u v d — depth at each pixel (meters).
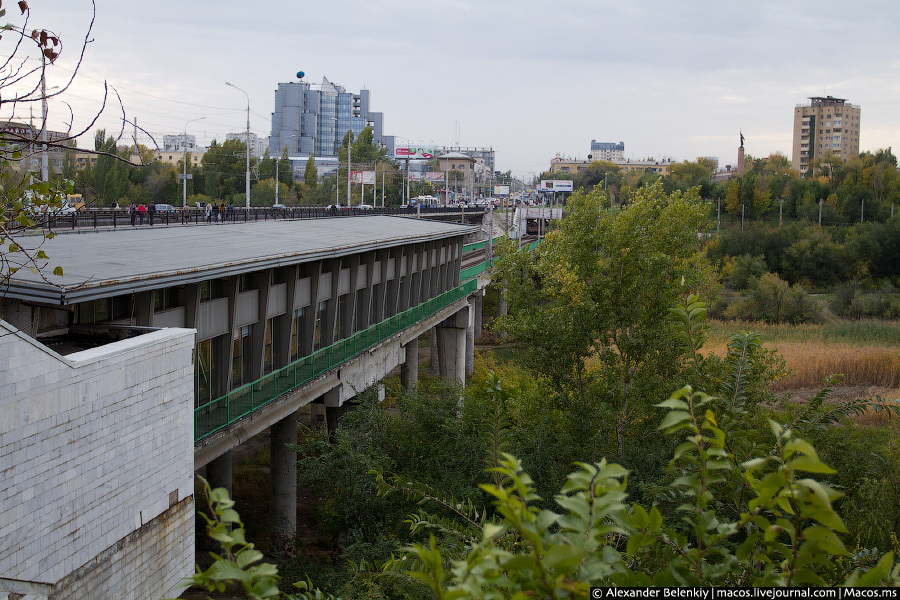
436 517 9.55
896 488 15.77
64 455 10.95
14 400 9.99
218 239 23.42
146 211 37.53
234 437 18.27
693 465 7.54
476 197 195.50
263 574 3.42
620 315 23.17
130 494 12.55
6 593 9.86
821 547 3.61
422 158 126.38
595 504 3.36
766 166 177.50
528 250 25.64
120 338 14.46
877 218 111.69
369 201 119.00
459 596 3.19
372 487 19.03
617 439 22.33
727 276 91.31
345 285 31.39
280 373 20.45
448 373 47.91
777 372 22.23
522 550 6.99
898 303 79.56
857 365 49.34
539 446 18.36
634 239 22.88
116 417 12.13
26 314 14.06
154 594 13.29
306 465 20.45
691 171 179.50
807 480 3.23
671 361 22.12
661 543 5.63
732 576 5.04
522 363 24.25
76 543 11.21
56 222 27.55
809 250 92.81
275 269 24.50
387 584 11.52
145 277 14.70
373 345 29.27
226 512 3.53
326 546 23.48
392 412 33.12
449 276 50.81
